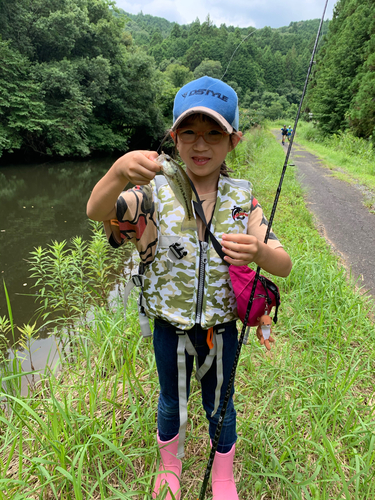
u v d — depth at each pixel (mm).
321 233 6242
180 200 1144
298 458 1769
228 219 1249
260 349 2514
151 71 28141
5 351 3605
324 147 20953
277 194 1280
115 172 1009
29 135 18500
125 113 26500
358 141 18016
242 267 1249
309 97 29906
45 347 3725
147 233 1203
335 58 24375
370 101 18000
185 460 1774
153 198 1229
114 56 25500
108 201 1092
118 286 4941
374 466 1698
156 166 945
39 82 18641
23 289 5133
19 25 18172
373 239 6031
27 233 7641
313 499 1456
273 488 1662
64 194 12125
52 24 19453
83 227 8164
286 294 3438
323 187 10180
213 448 1282
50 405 2143
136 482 1586
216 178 1305
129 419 1772
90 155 24328
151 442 1802
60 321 4184
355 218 7281
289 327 2859
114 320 3027
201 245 1226
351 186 10453
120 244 1271
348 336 2711
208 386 1460
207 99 1124
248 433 1867
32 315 4434
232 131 1175
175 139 1292
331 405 1967
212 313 1266
